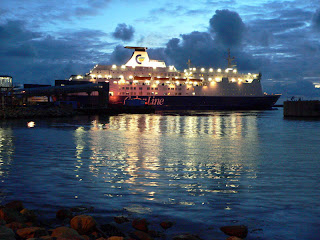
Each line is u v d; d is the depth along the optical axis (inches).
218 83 5019.7
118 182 575.2
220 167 735.1
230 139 1407.5
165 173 660.7
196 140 1355.8
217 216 398.3
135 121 2733.8
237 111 5211.6
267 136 1549.0
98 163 780.6
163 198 474.0
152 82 4783.5
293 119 3063.5
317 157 897.5
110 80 4635.8
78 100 4362.7
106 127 2085.4
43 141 1286.9
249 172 676.1
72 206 436.8
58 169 699.4
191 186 547.8
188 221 382.3
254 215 401.4
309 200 465.4
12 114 3004.4
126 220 380.8
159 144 1208.2
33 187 535.5
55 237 306.7
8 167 722.2
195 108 4968.0
